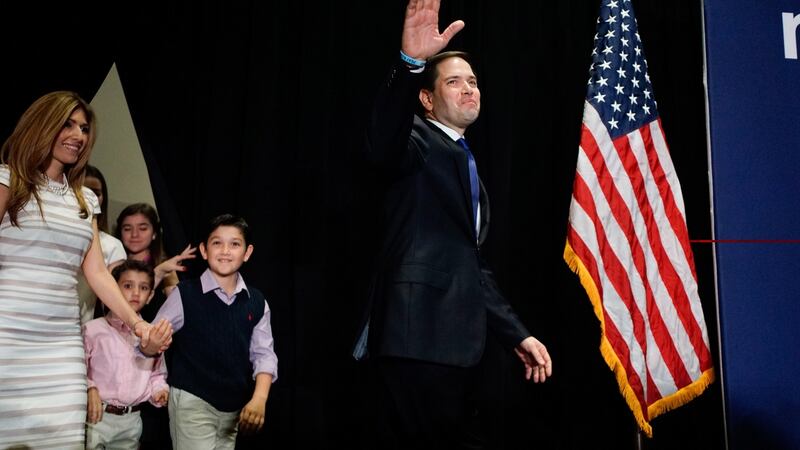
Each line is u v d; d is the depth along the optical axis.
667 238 2.90
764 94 3.12
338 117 3.40
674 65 3.69
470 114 2.18
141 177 3.24
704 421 3.58
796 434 2.95
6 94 3.11
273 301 3.24
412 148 1.98
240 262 2.74
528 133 3.53
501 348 3.32
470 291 1.96
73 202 2.19
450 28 1.82
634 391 2.71
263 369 2.72
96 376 2.67
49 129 2.10
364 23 3.44
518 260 3.46
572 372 3.46
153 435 3.08
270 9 3.36
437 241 1.97
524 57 3.56
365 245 3.36
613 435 3.48
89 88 3.20
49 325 2.11
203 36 3.35
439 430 1.95
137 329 2.16
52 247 2.11
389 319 1.88
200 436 2.60
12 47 3.13
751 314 3.00
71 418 2.10
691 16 3.71
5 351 2.01
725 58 3.11
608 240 2.80
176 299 2.66
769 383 2.97
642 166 2.92
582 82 3.58
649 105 3.01
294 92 3.39
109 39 3.24
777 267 3.04
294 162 3.35
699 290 3.60
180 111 3.30
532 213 3.50
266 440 3.20
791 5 3.19
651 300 2.83
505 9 3.52
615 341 2.71
